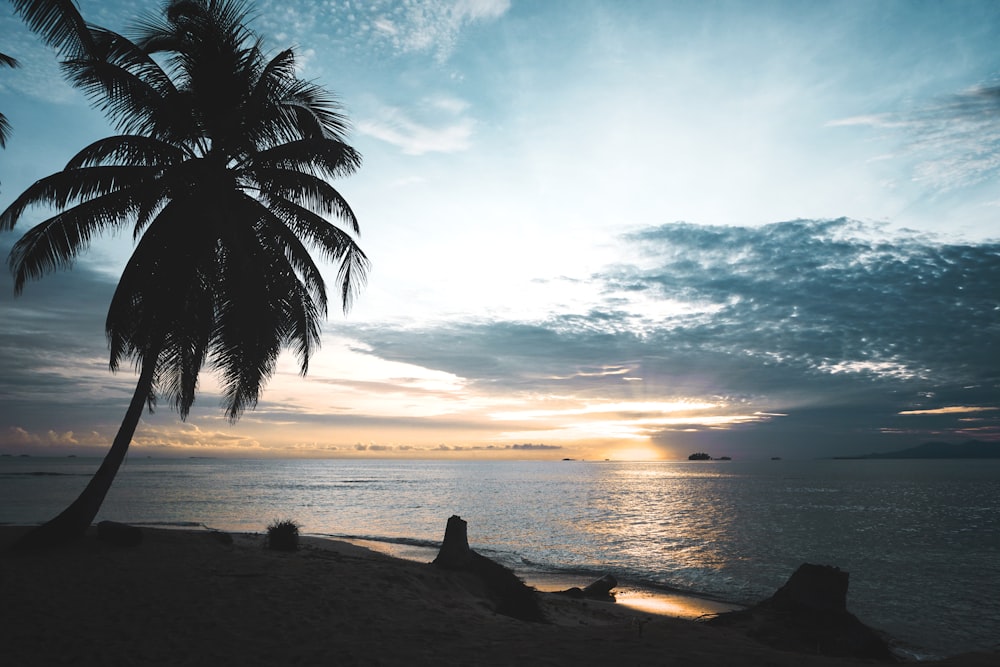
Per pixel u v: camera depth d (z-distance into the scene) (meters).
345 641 7.51
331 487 93.81
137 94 13.59
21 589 9.85
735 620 11.08
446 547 15.11
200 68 15.05
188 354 15.62
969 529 41.25
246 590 10.21
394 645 7.38
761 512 54.12
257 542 20.94
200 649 7.05
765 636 10.25
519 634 8.20
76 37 10.98
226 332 14.50
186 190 14.24
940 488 96.81
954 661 7.48
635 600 18.27
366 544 28.88
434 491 86.38
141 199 13.62
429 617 9.16
